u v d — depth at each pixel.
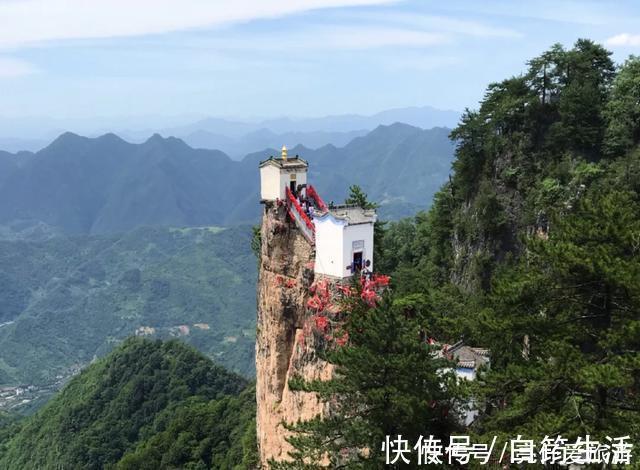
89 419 175.00
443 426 41.50
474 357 60.34
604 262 32.38
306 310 57.84
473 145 107.50
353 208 57.59
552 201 89.62
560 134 94.88
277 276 62.06
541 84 102.62
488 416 42.69
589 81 98.69
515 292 36.44
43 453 169.00
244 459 101.69
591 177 88.25
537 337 37.03
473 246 101.25
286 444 59.38
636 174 83.94
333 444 40.00
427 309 68.31
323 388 39.91
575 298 36.28
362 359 37.44
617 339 32.47
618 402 35.78
